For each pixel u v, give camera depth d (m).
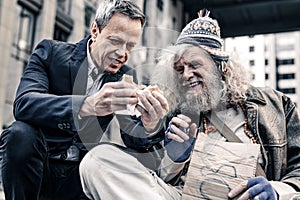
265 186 1.25
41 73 1.47
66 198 1.50
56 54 1.51
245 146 1.36
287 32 5.96
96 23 1.43
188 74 1.37
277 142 1.59
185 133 1.39
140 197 1.21
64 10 9.53
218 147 1.37
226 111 1.54
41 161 1.36
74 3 9.65
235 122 1.60
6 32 8.21
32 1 8.78
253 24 5.95
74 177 1.49
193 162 1.34
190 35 1.58
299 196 1.37
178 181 1.51
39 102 1.32
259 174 1.38
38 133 1.36
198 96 1.39
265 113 1.63
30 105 1.33
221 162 1.34
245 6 5.83
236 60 1.71
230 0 5.74
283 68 4.80
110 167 1.25
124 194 1.22
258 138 1.56
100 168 1.25
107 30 1.36
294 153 1.65
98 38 1.39
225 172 1.32
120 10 1.35
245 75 1.70
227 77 1.58
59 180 1.47
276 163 1.58
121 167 1.25
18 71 8.48
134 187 1.22
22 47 8.62
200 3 5.68
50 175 1.46
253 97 1.66
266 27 5.96
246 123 1.59
